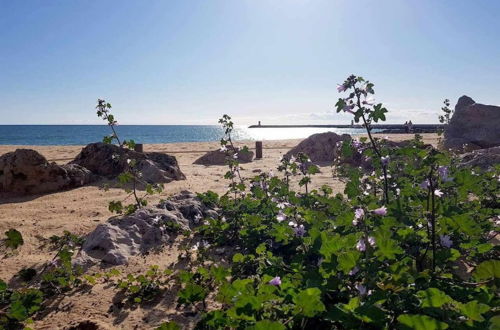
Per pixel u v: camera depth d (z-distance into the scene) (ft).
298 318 8.04
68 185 29.37
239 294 8.37
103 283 14.02
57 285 13.75
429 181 10.59
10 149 70.13
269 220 18.33
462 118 51.90
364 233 10.33
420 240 12.71
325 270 9.93
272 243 16.40
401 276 8.45
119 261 15.71
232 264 15.48
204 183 32.24
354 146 15.29
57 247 17.22
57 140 219.82
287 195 20.89
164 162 34.32
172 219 19.31
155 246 17.38
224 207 21.83
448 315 7.50
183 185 30.86
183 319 11.55
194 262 15.74
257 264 14.23
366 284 9.14
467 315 7.29
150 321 11.53
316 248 11.80
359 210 10.50
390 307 8.34
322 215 15.56
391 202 14.48
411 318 6.78
